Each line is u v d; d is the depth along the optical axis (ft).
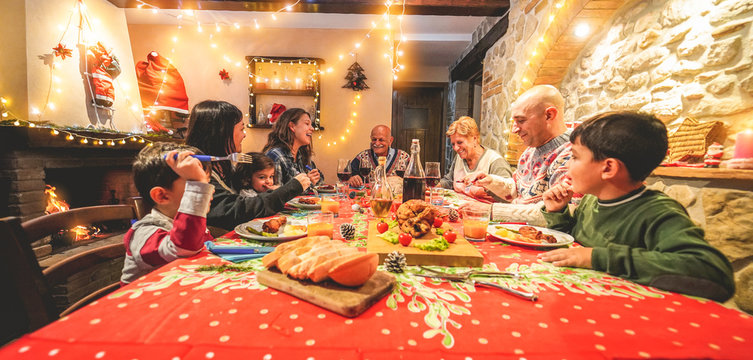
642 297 1.92
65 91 8.41
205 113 4.55
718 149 4.61
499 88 11.66
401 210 3.14
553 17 7.94
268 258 2.12
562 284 2.11
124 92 10.52
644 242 2.52
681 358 1.31
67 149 7.70
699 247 2.04
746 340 1.45
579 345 1.40
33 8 7.71
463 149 7.81
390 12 10.73
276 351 1.32
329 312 1.67
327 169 13.71
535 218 3.94
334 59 13.34
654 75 6.23
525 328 1.55
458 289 2.02
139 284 2.00
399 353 1.33
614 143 2.50
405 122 20.30
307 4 10.31
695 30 5.41
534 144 5.57
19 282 2.07
